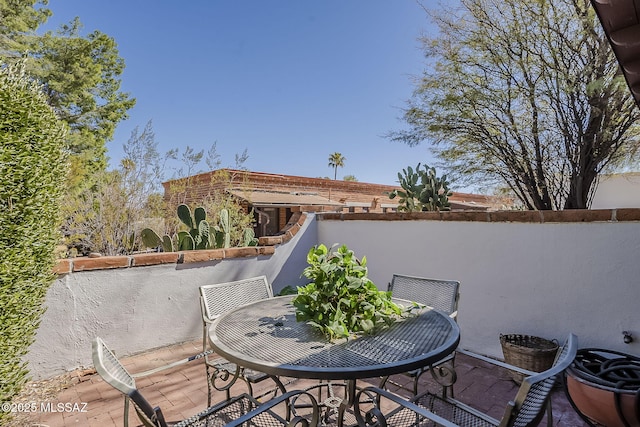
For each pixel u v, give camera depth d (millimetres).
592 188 4852
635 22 1658
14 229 2215
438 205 5391
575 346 1659
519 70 4621
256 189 12484
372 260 4777
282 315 2480
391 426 2037
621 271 2902
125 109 16188
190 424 1893
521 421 1383
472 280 3785
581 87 4156
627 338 2844
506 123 4887
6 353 2240
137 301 3668
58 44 14188
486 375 3309
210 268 4199
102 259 3430
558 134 4562
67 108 14500
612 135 4129
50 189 2455
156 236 4480
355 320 2078
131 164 6035
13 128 2203
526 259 3414
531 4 4352
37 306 2498
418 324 2240
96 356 1492
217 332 2125
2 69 2283
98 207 5691
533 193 4988
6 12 12922
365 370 1592
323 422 2449
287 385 3146
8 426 2492
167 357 3666
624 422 2145
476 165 5496
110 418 2631
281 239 4938
